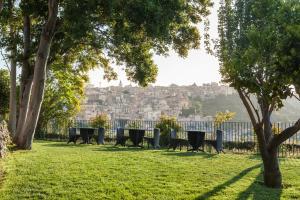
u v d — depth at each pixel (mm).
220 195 8562
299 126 9062
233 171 11523
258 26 7762
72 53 24969
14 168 11039
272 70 6012
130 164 12477
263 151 9617
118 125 25891
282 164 13461
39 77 17688
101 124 26375
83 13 15328
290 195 8656
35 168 11172
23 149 17281
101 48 21000
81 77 32250
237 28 8664
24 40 20328
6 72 32688
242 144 19328
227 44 8688
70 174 10438
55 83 33156
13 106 24359
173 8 16156
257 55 6133
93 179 9883
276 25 6188
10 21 21469
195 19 19844
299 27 5574
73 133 23281
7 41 21078
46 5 19266
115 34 17656
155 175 10633
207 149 19312
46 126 30609
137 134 20125
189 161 13516
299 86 5832
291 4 6117
